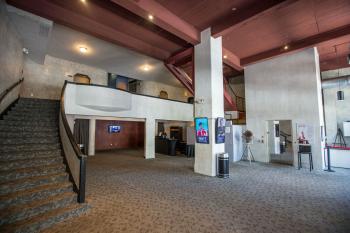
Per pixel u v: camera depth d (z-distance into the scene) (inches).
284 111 350.9
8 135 188.7
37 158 171.9
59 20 247.4
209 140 273.0
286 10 239.8
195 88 296.5
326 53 343.3
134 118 398.3
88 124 498.9
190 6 238.5
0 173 140.1
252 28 280.8
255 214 145.3
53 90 405.4
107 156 447.8
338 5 229.3
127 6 215.0
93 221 132.5
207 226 127.6
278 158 418.6
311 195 187.2
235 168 316.8
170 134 636.1
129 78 608.1
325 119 422.9
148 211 150.1
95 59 420.2
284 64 354.6
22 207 122.4
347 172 287.3
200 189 206.1
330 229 123.4
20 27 252.8
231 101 467.2
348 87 406.3
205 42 287.1
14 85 260.8
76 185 154.3
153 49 363.9
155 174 273.7
